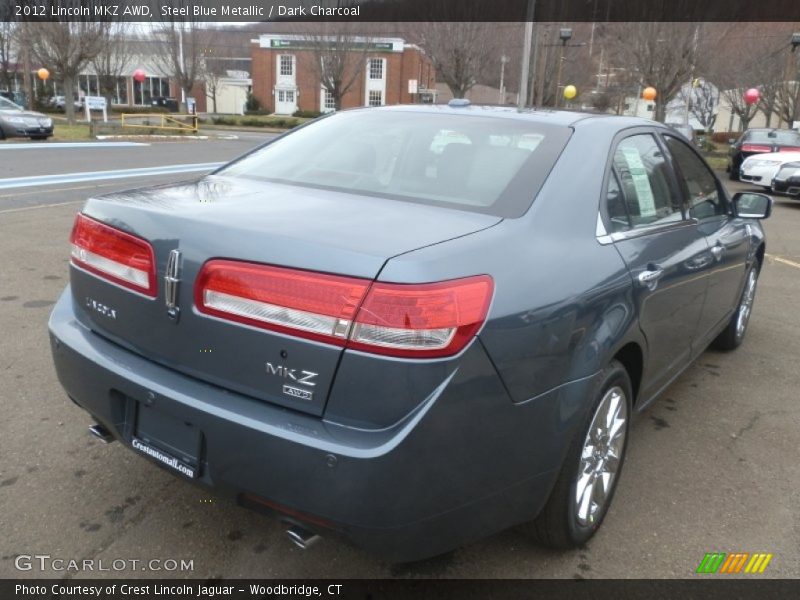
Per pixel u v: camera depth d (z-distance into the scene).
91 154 17.36
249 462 2.06
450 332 1.95
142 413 2.38
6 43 43.16
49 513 2.78
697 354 4.03
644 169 3.21
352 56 45.25
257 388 2.11
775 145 19.09
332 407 1.99
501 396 2.09
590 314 2.41
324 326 1.96
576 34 32.56
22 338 4.52
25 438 3.31
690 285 3.37
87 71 49.31
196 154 19.30
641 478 3.29
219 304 2.12
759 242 4.79
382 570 2.55
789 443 3.71
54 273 6.05
